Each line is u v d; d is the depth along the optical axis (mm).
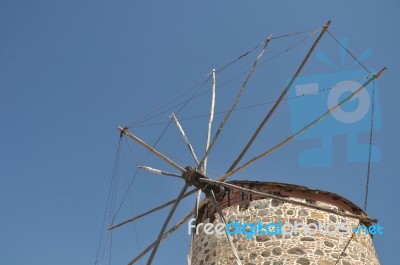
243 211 14734
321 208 11648
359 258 13859
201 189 12484
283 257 13406
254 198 14891
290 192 14844
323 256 13445
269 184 14930
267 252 13609
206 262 14414
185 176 12391
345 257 13602
